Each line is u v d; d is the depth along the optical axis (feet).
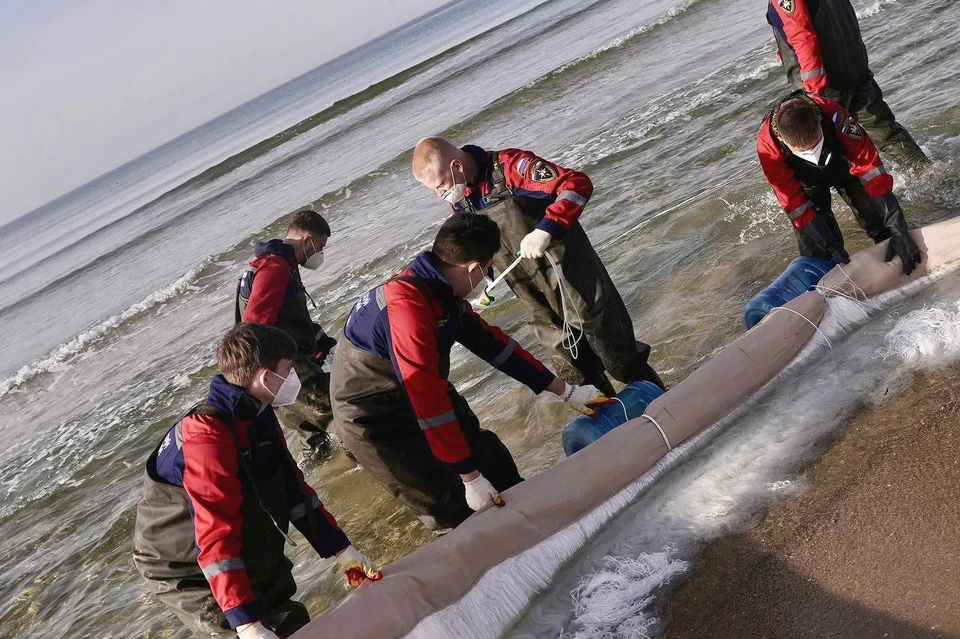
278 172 67.87
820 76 14.75
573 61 51.47
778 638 7.91
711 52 38.04
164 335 33.65
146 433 23.03
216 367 26.14
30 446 26.68
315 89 309.22
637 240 20.39
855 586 8.08
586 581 9.61
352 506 14.94
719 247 18.10
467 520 9.98
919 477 9.06
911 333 11.04
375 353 10.13
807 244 13.64
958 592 7.45
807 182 13.06
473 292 9.98
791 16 14.73
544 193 11.53
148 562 9.41
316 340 15.53
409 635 8.93
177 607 9.53
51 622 15.05
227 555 8.31
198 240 54.29
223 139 258.98
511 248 12.35
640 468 10.68
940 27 25.52
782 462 10.28
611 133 31.63
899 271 12.32
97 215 159.63
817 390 11.22
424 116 61.05
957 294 11.64
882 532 8.58
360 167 51.11
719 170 22.82
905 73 22.81
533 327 13.38
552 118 39.83
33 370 36.94
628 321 13.04
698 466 10.82
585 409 11.44
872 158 12.11
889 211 12.17
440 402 9.54
